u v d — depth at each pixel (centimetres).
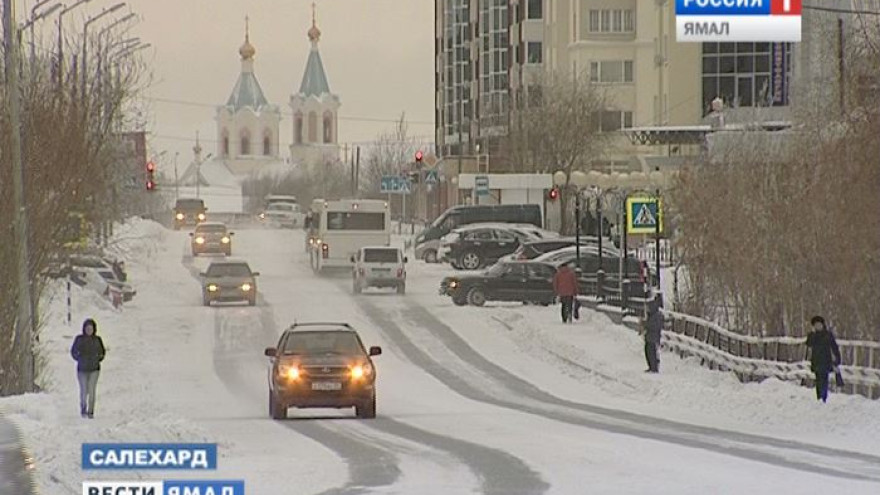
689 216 10762
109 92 15225
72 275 14188
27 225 8544
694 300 10894
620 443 6366
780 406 7775
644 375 9838
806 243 9312
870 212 8944
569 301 13062
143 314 13900
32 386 8144
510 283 14462
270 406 8075
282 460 5784
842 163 9162
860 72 10575
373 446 6338
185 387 9750
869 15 11650
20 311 8131
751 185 10000
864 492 4656
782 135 12175
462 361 11200
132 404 8400
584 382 10044
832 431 6919
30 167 9056
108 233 17750
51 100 10375
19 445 5203
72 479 4841
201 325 13162
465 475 5247
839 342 7975
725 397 8369
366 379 7806
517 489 4828
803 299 9450
